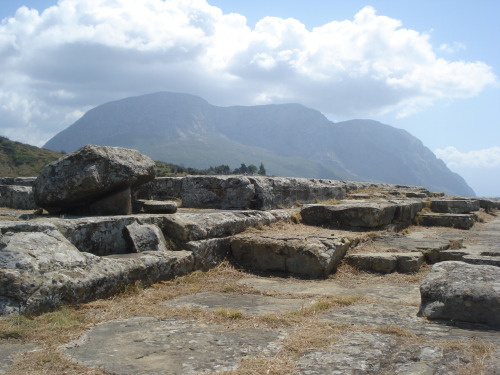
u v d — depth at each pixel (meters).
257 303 6.41
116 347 4.39
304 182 15.76
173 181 13.66
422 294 5.70
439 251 9.93
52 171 8.98
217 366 3.89
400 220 14.04
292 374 3.70
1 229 6.31
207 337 4.69
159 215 8.78
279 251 8.77
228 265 9.02
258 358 4.04
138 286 6.82
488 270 5.82
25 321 5.03
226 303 6.39
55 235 6.56
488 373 3.63
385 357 4.08
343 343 4.45
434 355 4.07
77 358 4.09
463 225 15.36
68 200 8.91
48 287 5.51
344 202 15.66
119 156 9.19
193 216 9.25
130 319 5.43
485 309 5.15
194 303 6.37
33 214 9.35
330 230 11.61
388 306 6.22
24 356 4.15
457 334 4.78
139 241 7.88
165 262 7.51
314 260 8.48
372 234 11.26
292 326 5.11
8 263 5.58
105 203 9.11
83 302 5.92
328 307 6.09
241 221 10.07
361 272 8.89
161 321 5.34
